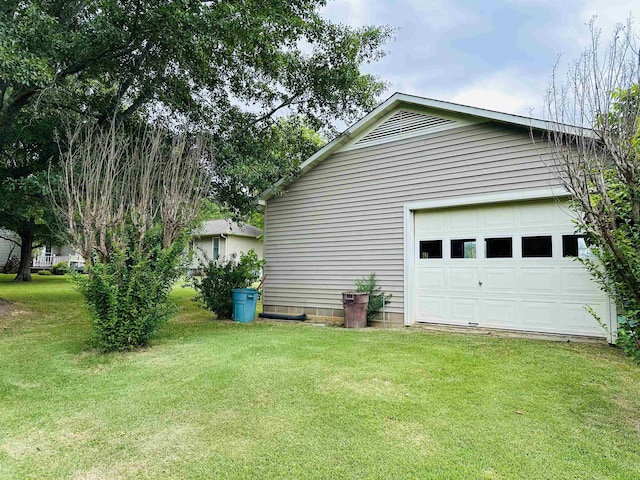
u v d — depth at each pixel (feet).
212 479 7.73
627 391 12.19
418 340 19.70
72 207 17.93
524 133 21.18
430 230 24.64
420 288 24.79
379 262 26.27
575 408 10.91
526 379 13.24
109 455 8.68
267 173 28.81
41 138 26.84
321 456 8.50
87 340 19.72
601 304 19.06
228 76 32.50
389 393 12.09
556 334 20.20
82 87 28.04
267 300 31.68
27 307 31.04
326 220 29.04
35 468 8.19
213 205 32.58
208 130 29.45
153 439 9.38
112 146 19.12
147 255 18.29
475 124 22.89
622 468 8.00
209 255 75.72
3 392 12.46
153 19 22.07
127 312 17.56
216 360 15.88
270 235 32.09
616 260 10.11
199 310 33.12
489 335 20.84
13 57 18.48
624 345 10.27
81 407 11.30
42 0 22.11
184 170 21.12
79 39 21.53
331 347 18.15
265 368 14.71
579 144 10.68
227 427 9.93
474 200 22.66
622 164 9.53
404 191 25.53
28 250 56.80
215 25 22.97
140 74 26.61
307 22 29.68
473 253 22.99
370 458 8.40
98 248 17.47
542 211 20.86
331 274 28.45
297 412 10.76
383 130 26.73
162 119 25.58
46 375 14.14
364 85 38.09
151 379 13.64
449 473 7.82
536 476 7.72
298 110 38.52
